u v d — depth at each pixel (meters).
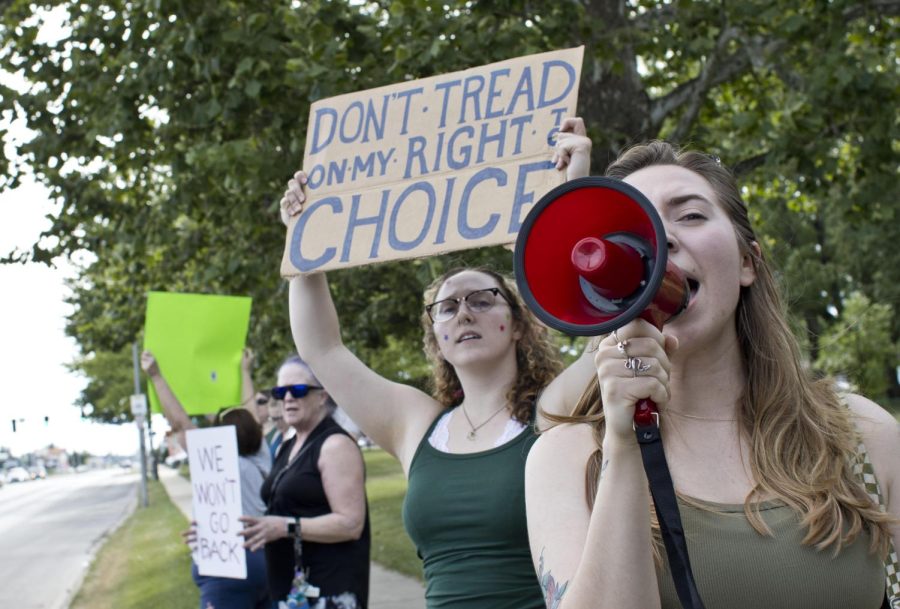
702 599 1.55
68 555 16.31
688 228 1.70
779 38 7.92
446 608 2.67
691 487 1.65
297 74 7.11
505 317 2.93
